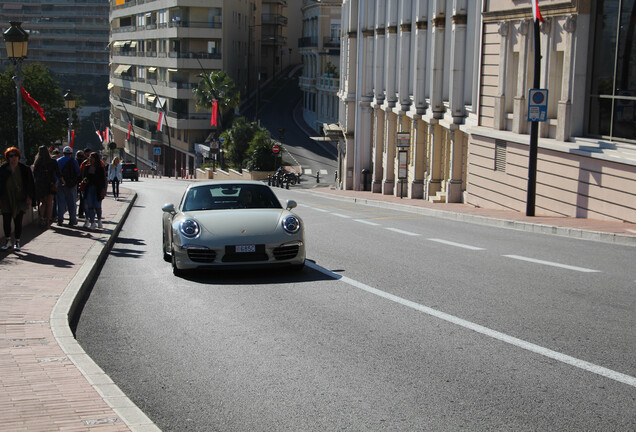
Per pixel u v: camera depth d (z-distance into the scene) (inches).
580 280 383.6
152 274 431.2
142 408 206.4
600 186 704.4
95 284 399.5
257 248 397.4
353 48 1942.7
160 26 3469.5
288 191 1850.4
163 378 232.4
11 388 209.6
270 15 4520.2
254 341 273.1
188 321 307.7
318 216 851.4
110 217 789.2
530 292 353.1
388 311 317.4
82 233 610.9
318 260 468.8
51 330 277.0
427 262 454.3
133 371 240.2
